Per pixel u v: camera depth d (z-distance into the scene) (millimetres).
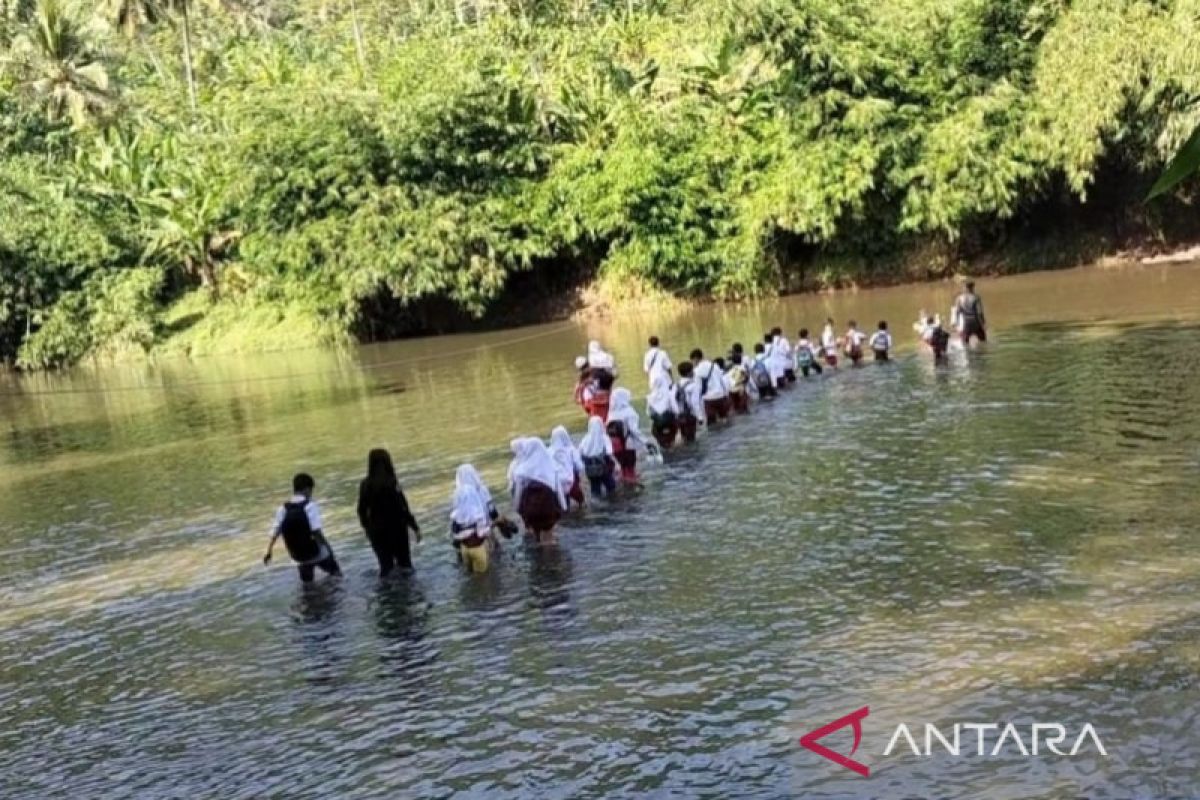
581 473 13148
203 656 9594
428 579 10914
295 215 38250
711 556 10602
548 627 9227
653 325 34188
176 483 17641
